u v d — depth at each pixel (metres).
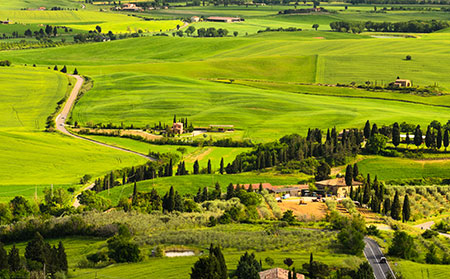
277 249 169.25
